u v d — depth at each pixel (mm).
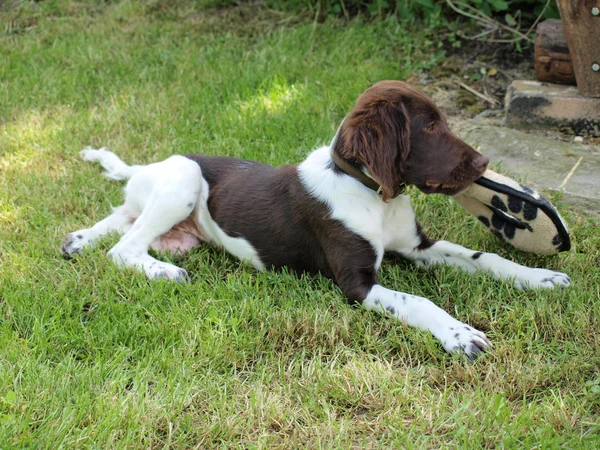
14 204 2414
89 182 2463
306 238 2123
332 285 2117
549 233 2086
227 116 2664
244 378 1954
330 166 2088
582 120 2541
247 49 3023
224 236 2197
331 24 3082
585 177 2391
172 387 1901
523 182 2385
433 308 1999
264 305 2055
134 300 2104
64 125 2691
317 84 2783
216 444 1844
